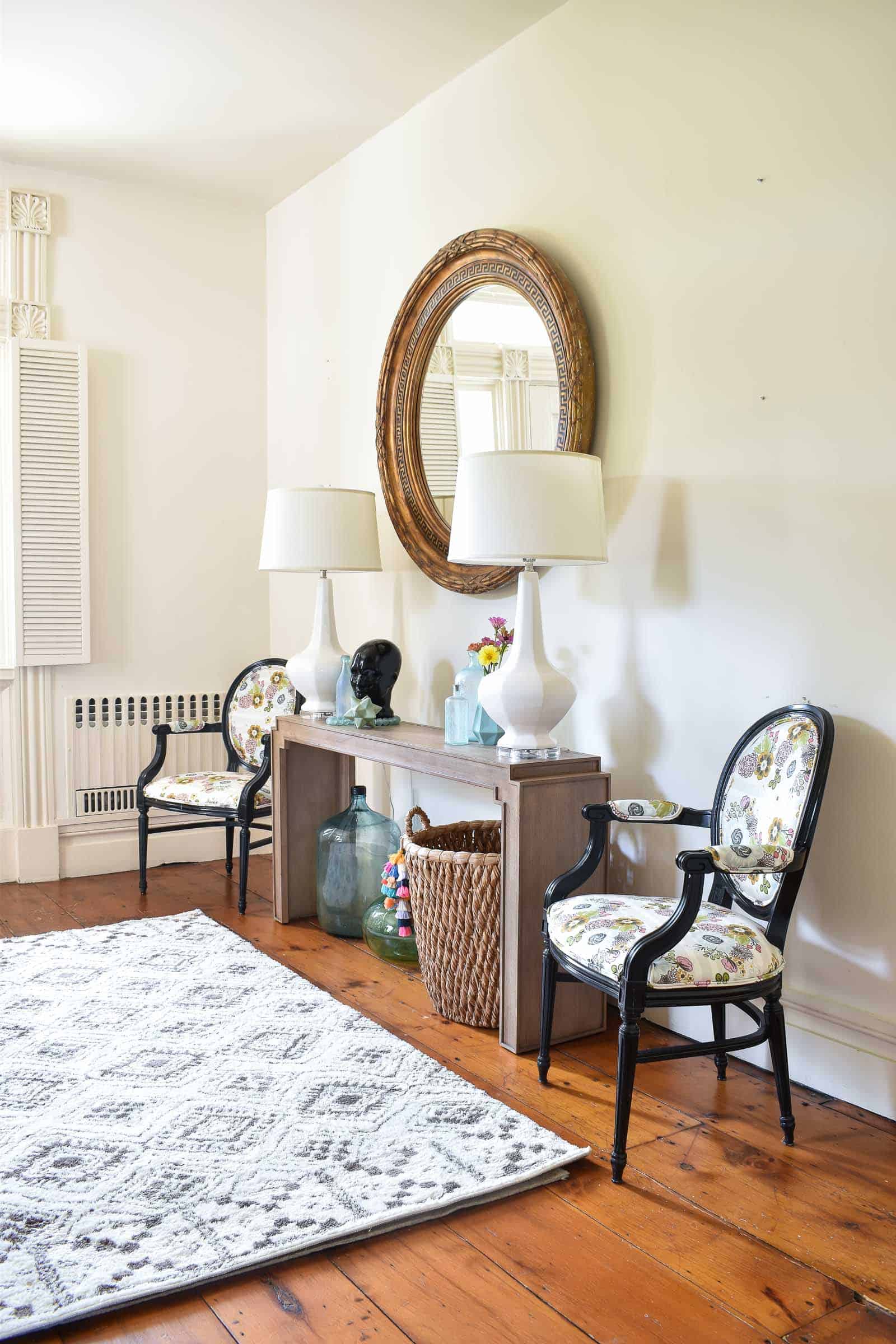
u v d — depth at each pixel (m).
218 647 4.58
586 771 2.64
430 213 3.58
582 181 2.94
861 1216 1.84
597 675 2.92
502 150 3.23
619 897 2.29
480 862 2.57
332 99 3.58
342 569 3.49
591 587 2.94
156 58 3.29
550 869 2.54
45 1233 1.73
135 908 3.76
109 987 2.89
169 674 4.47
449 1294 1.61
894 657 2.17
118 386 4.32
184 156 4.04
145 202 4.36
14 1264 1.64
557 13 3.00
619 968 1.96
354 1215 1.78
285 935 3.44
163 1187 1.87
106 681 4.32
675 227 2.65
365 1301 1.60
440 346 3.48
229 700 4.28
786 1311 1.58
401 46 3.22
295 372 4.45
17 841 4.12
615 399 2.85
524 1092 2.30
